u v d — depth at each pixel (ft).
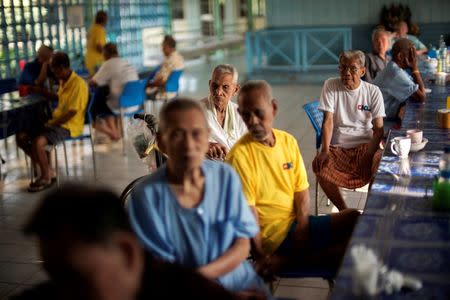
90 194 4.17
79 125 17.43
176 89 24.34
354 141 12.30
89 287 4.02
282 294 10.17
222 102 10.73
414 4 34.17
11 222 14.53
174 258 6.23
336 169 12.14
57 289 4.10
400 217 7.34
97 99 20.65
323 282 10.53
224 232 6.34
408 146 9.81
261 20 52.37
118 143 21.94
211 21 55.36
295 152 8.18
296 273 7.75
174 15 52.42
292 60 35.81
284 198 8.09
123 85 20.94
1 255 12.59
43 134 16.72
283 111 25.93
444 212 7.45
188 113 6.06
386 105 14.76
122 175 18.03
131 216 6.20
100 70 20.93
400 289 5.62
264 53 36.06
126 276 4.09
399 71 14.33
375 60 17.07
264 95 7.79
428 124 11.92
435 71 19.01
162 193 6.18
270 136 8.02
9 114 16.08
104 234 4.00
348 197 14.71
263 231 8.07
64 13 30.78
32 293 5.03
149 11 39.63
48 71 20.95
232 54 52.44
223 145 10.78
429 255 6.29
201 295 5.21
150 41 42.78
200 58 48.83
